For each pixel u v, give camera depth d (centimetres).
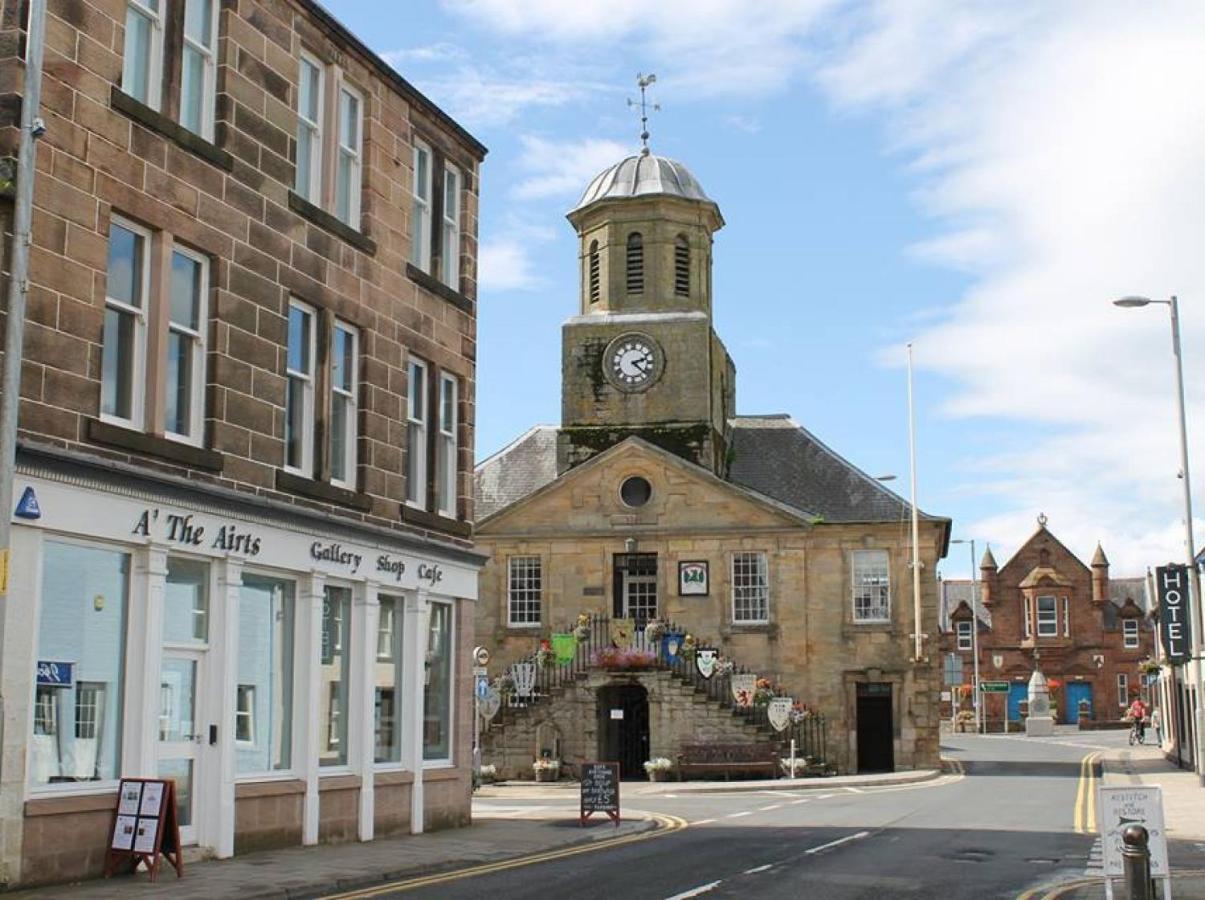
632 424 4869
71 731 1516
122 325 1628
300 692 1930
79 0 1556
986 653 9350
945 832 2281
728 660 4428
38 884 1438
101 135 1579
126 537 1581
